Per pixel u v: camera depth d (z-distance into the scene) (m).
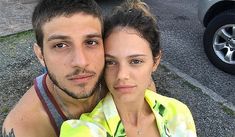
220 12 1.82
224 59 1.74
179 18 2.35
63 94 0.58
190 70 1.77
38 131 0.61
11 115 0.64
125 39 0.54
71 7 0.49
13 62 1.82
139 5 0.60
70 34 0.49
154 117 0.63
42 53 0.53
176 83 1.67
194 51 1.93
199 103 1.54
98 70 0.52
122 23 0.54
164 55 1.89
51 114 0.61
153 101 0.63
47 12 0.50
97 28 0.52
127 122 0.60
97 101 0.61
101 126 0.55
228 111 1.49
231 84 1.67
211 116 1.46
